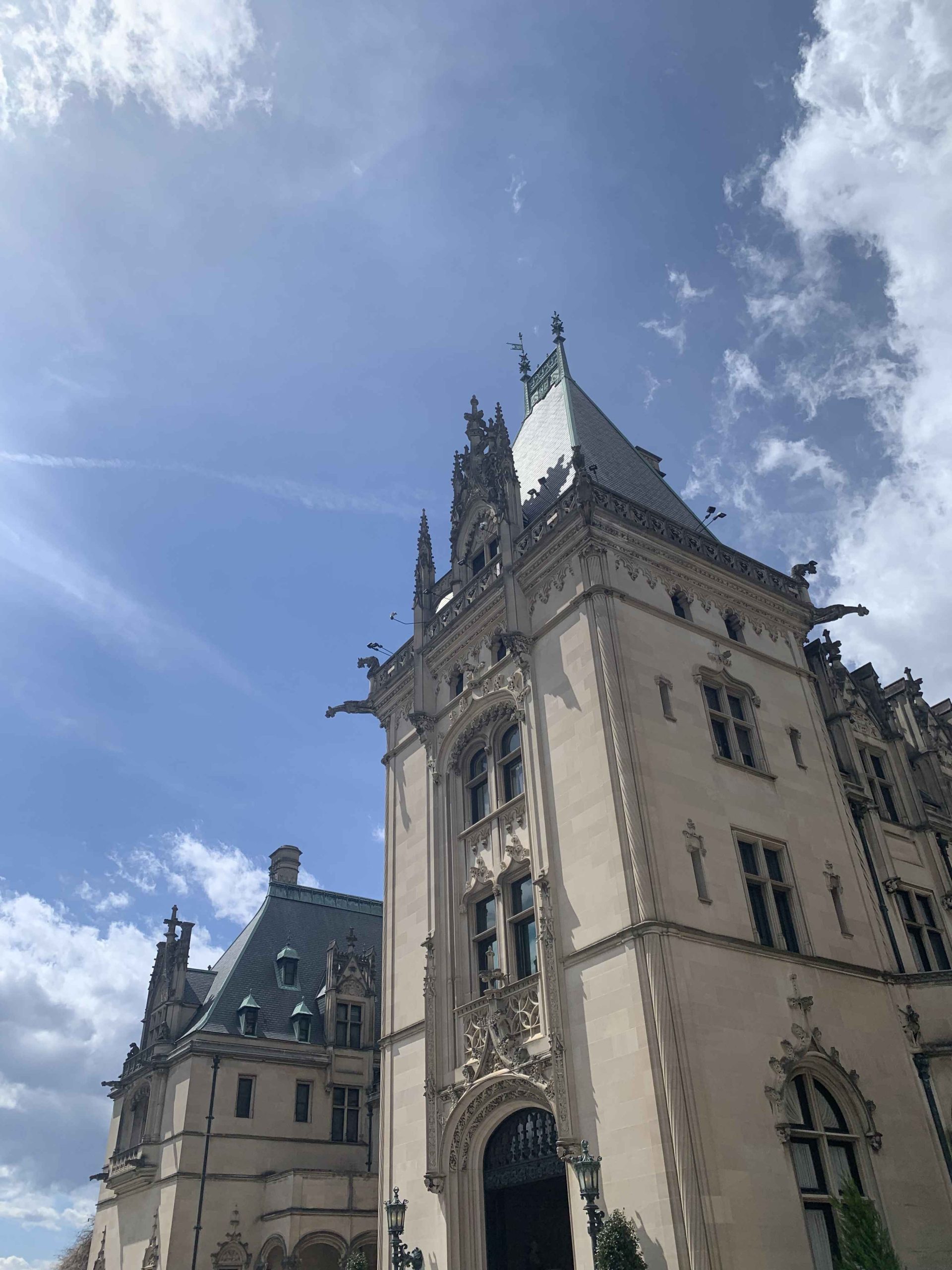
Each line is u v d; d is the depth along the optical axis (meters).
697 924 25.34
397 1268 25.84
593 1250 21.14
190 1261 43.69
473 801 33.97
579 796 28.05
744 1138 22.72
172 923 56.56
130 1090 53.28
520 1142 27.09
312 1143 49.25
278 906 59.84
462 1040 29.44
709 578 33.97
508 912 29.94
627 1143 22.80
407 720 39.03
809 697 34.88
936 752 39.72
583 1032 25.12
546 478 38.59
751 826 28.98
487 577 35.97
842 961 28.48
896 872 34.03
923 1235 24.88
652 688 29.16
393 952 35.06
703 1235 20.59
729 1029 24.11
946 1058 28.28
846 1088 25.89
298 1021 52.41
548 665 31.11
